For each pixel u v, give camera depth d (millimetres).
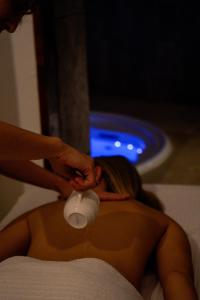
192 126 3664
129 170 1257
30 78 1708
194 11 4148
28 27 1646
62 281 838
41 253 1051
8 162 1207
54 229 1082
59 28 1878
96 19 4613
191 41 4258
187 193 1521
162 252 1095
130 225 1074
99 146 3523
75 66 2023
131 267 1017
